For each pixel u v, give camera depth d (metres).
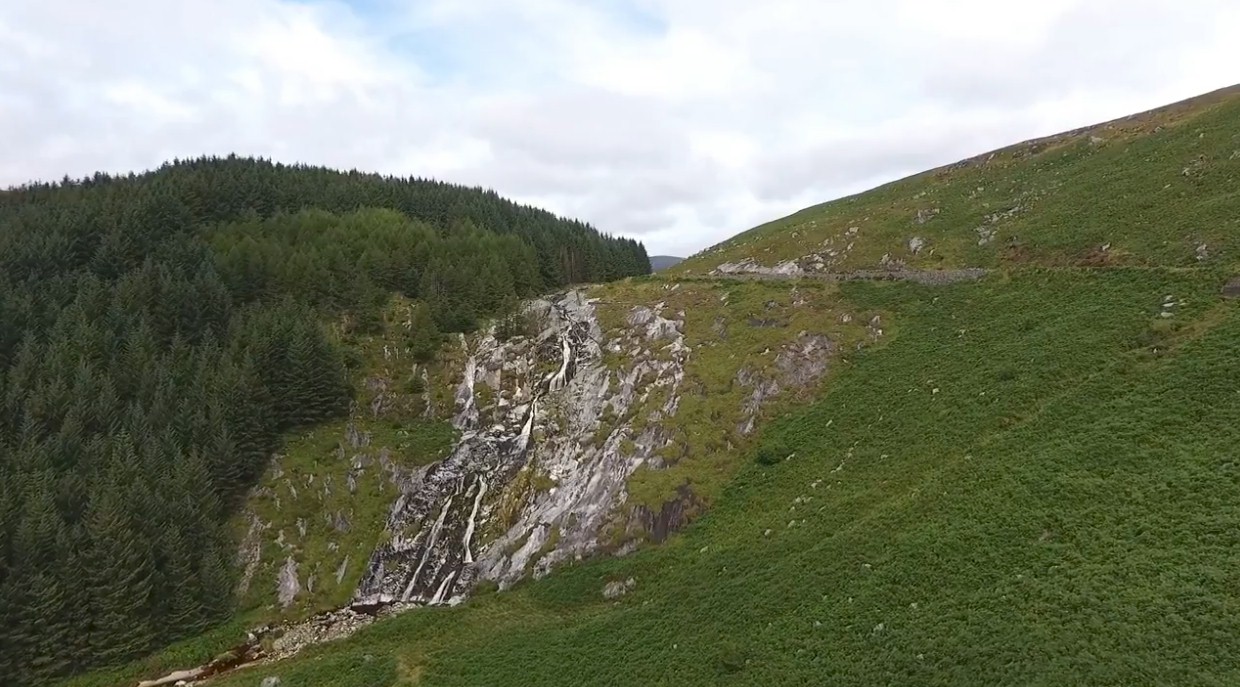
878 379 58.94
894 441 49.12
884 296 71.69
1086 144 87.50
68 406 61.59
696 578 45.00
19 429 59.81
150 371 67.94
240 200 111.88
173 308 76.25
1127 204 65.94
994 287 64.56
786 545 42.81
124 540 52.75
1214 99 85.25
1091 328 49.34
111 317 72.75
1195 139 71.12
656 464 59.38
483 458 69.94
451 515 65.12
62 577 50.34
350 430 72.00
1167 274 51.56
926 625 29.67
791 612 35.53
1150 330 45.09
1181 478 31.52
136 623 51.38
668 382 68.62
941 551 33.88
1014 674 25.08
